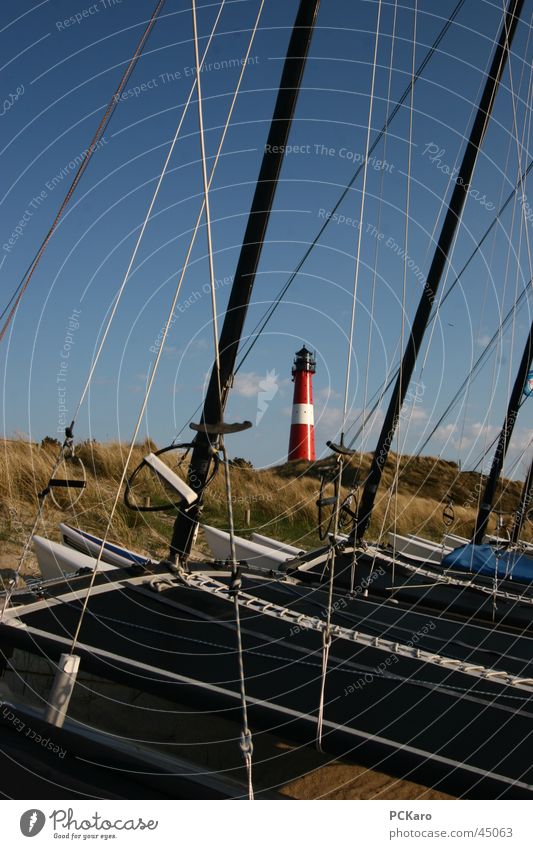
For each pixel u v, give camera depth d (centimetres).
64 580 321
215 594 336
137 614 294
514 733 226
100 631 273
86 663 249
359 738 215
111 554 404
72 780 197
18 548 533
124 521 661
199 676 247
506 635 369
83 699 291
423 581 485
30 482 674
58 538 570
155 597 317
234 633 288
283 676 254
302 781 252
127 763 206
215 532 530
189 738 273
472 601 453
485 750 214
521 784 198
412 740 217
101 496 706
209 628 291
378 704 240
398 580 476
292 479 1027
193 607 312
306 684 250
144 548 612
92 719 275
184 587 338
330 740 216
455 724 229
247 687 243
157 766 207
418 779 203
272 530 818
